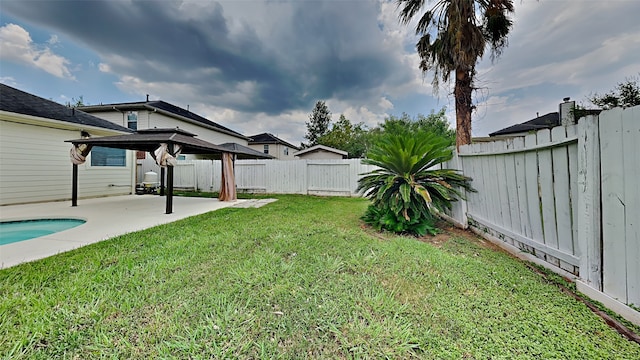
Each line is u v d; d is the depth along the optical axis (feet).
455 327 5.65
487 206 12.96
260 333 5.50
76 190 23.97
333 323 5.83
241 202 28.19
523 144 9.86
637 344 5.06
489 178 12.71
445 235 14.05
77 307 6.39
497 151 11.75
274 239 12.37
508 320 5.87
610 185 6.25
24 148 24.12
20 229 17.46
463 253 10.99
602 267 6.50
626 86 29.99
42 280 7.94
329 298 6.88
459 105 17.62
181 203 27.25
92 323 5.81
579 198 7.22
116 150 33.45
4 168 22.90
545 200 8.88
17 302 6.58
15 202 23.59
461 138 17.58
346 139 88.63
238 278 8.03
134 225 15.98
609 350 4.90
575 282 7.50
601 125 6.45
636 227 5.61
